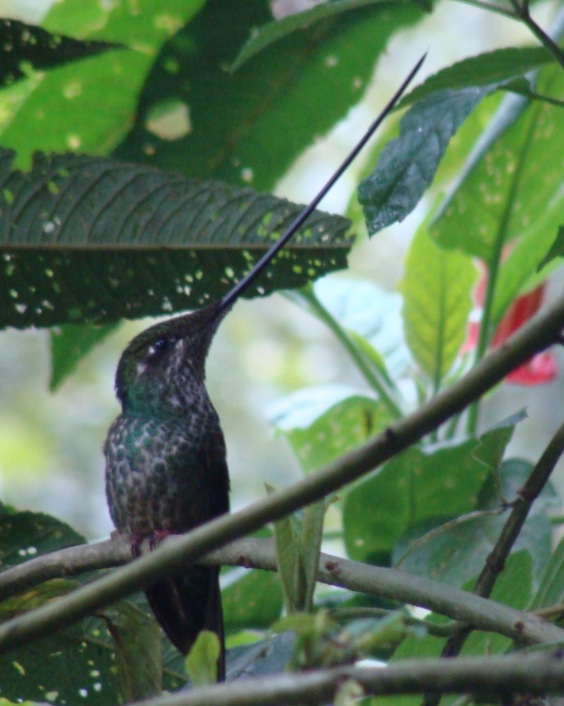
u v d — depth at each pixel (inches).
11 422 802.2
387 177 181.2
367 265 749.9
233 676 172.7
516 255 299.7
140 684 188.9
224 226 211.2
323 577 162.2
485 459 172.9
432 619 191.3
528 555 199.2
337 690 103.9
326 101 304.3
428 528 248.8
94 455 796.6
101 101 298.2
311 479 119.6
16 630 130.9
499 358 113.7
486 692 99.7
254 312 853.2
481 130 351.9
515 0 178.5
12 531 213.6
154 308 222.7
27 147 303.3
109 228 213.0
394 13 289.3
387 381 319.0
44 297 222.2
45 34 204.1
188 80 298.0
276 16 292.8
